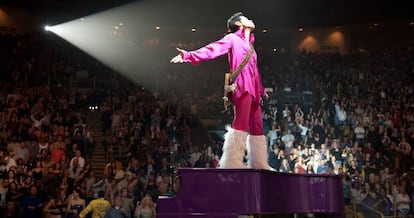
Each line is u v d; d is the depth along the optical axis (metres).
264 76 25.09
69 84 22.62
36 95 19.16
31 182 12.41
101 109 19.66
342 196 4.70
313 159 14.77
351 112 19.59
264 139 4.62
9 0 25.52
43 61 24.28
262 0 28.80
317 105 21.08
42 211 11.86
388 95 22.48
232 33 4.64
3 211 11.77
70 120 17.39
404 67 25.03
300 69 25.67
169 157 15.96
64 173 13.33
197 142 19.17
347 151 15.70
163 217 3.73
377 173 14.90
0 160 13.55
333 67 26.03
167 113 19.62
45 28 26.84
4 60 22.84
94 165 16.59
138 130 17.50
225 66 26.02
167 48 27.73
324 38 30.22
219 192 3.75
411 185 14.18
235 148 4.28
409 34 29.50
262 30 29.98
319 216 4.95
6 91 19.02
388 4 27.58
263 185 3.80
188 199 3.75
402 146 17.16
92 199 12.46
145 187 13.03
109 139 17.20
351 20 28.58
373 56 26.88
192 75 24.77
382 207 13.52
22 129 15.40
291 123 17.92
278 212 4.00
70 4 26.80
